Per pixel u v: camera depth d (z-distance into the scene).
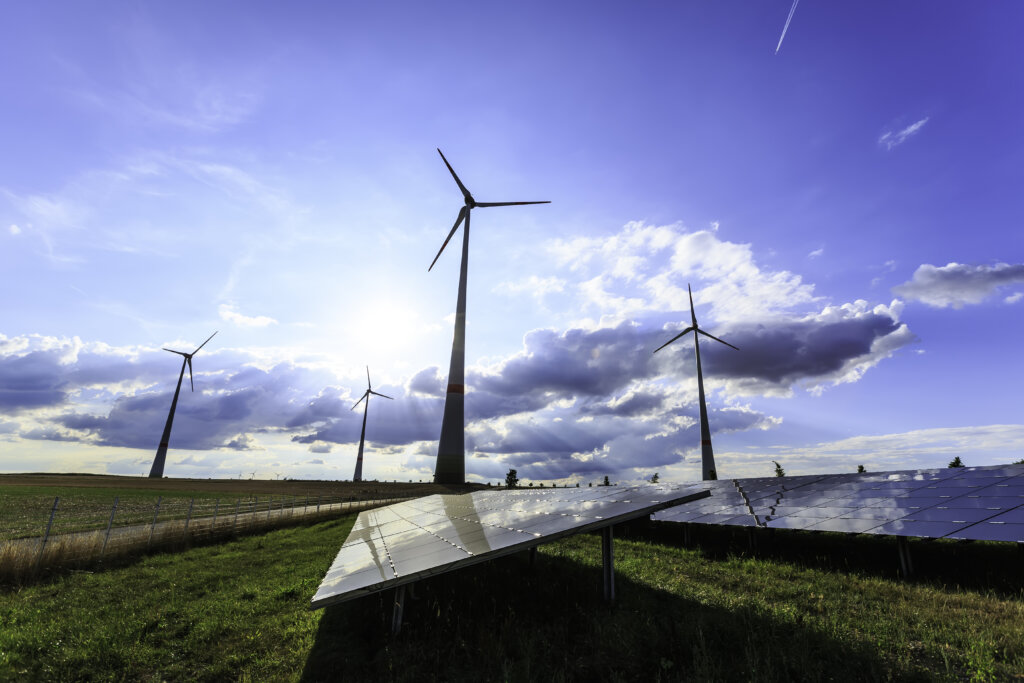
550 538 9.47
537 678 7.89
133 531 26.34
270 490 83.50
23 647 10.48
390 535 15.78
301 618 11.98
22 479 104.06
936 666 7.62
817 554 17.27
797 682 7.23
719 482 30.92
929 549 16.52
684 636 8.82
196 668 9.59
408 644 9.46
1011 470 16.70
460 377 90.50
